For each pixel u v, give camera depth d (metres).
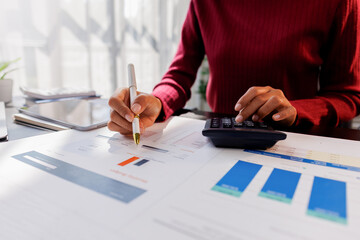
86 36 1.50
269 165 0.30
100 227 0.18
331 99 0.56
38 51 1.29
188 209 0.21
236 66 0.77
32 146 0.35
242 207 0.21
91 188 0.24
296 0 0.69
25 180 0.25
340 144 0.38
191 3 0.85
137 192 0.23
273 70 0.73
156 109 0.48
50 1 1.30
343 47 0.64
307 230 0.18
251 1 0.74
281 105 0.44
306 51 0.70
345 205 0.22
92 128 0.44
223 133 0.35
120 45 1.73
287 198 0.23
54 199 0.22
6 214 0.20
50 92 0.72
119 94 0.44
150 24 2.00
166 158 0.32
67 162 0.30
